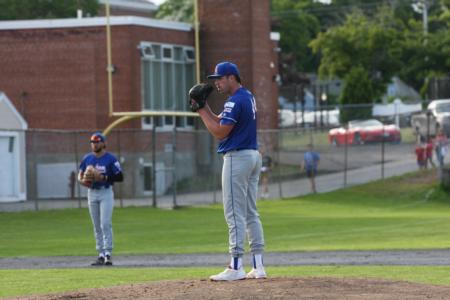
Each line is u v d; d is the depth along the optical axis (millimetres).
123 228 73500
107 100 113438
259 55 123750
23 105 115250
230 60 122188
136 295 28047
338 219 80000
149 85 116188
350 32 181875
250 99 30484
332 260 47688
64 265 47219
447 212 89312
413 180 107938
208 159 116438
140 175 110312
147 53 114875
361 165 120250
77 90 114000
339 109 154375
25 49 115500
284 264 45688
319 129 118375
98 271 42562
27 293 34031
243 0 122125
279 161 111938
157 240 63500
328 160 120000
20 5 143625
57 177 110812
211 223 78188
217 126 30125
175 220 81125
